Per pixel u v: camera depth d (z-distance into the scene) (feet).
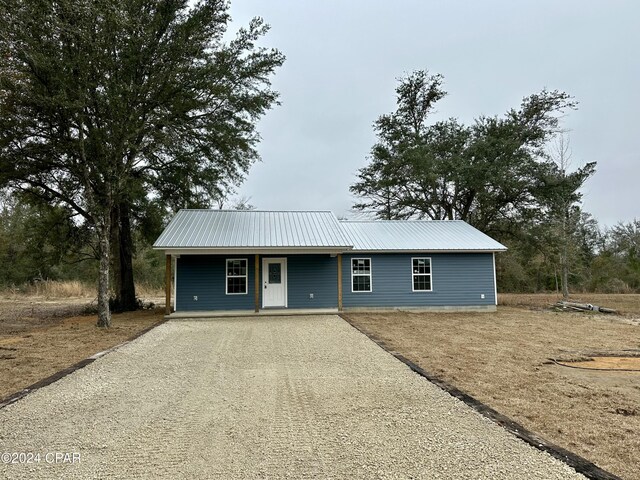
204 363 25.55
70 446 13.71
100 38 37.11
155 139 47.32
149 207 61.93
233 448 13.47
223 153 57.11
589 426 15.64
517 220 76.28
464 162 75.41
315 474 11.69
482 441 13.91
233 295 50.78
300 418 16.16
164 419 16.16
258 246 48.34
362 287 54.19
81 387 20.56
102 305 41.01
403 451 13.15
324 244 49.60
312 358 26.84
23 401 18.40
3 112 39.34
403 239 57.67
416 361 25.96
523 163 72.59
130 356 27.48
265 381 21.52
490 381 21.57
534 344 32.45
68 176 52.34
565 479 11.34
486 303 55.88
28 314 59.16
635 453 13.38
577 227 100.83
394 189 88.38
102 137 40.70
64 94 36.29
